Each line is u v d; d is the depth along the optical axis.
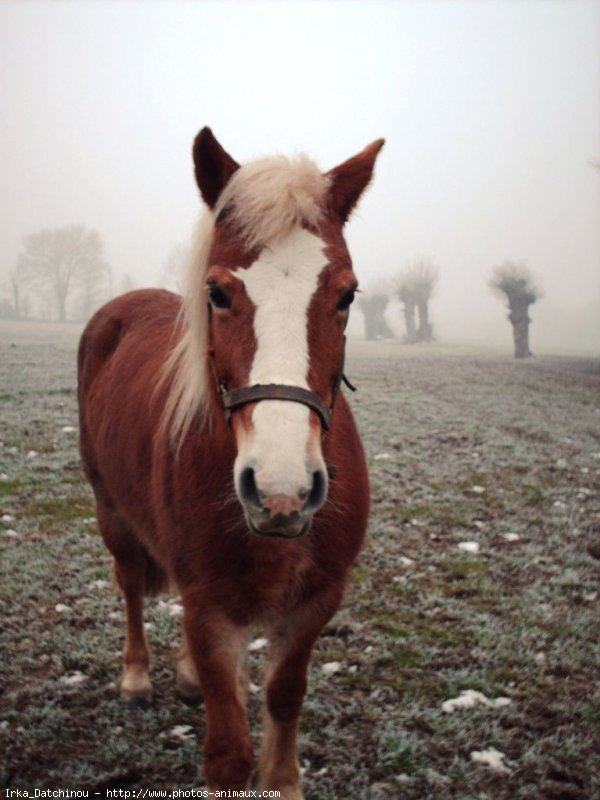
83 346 4.16
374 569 4.74
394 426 9.55
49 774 2.76
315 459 1.89
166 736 2.99
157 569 3.44
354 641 3.79
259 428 1.88
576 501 6.47
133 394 3.11
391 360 19.73
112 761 2.84
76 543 5.14
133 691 3.22
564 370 17.94
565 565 4.90
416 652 3.67
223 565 2.29
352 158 2.38
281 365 1.92
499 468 7.61
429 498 6.38
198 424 2.39
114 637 3.81
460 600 4.30
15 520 5.55
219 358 2.09
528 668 3.54
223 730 2.25
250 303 1.99
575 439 9.39
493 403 12.11
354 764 2.80
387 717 3.10
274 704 2.53
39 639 3.75
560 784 2.71
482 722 3.06
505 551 5.15
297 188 2.08
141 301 4.00
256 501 1.88
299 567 2.34
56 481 6.57
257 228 2.03
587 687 3.40
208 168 2.30
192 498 2.34
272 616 2.44
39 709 3.13
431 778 2.72
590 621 4.08
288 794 2.51
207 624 2.34
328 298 2.03
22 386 11.20
